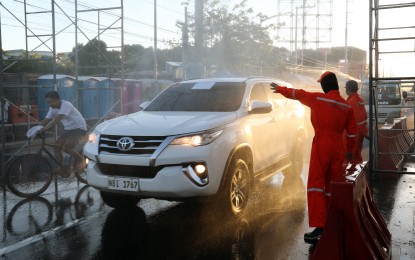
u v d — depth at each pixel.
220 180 4.96
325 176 4.50
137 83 23.58
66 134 7.28
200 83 6.60
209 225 5.12
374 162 7.63
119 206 5.73
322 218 4.39
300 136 7.88
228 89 6.25
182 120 5.16
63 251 4.38
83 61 25.59
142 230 5.00
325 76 4.57
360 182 3.71
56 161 7.20
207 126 4.98
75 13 14.20
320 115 4.42
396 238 4.58
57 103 7.34
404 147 9.88
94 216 5.62
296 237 4.68
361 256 3.31
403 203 6.02
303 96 4.47
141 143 4.85
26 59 11.98
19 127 18.44
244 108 5.88
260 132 6.06
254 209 5.80
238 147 5.25
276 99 7.14
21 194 6.64
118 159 4.87
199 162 4.77
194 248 4.39
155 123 5.10
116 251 4.36
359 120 7.60
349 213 3.30
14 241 4.68
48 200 6.52
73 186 7.54
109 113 17.06
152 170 4.78
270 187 7.15
